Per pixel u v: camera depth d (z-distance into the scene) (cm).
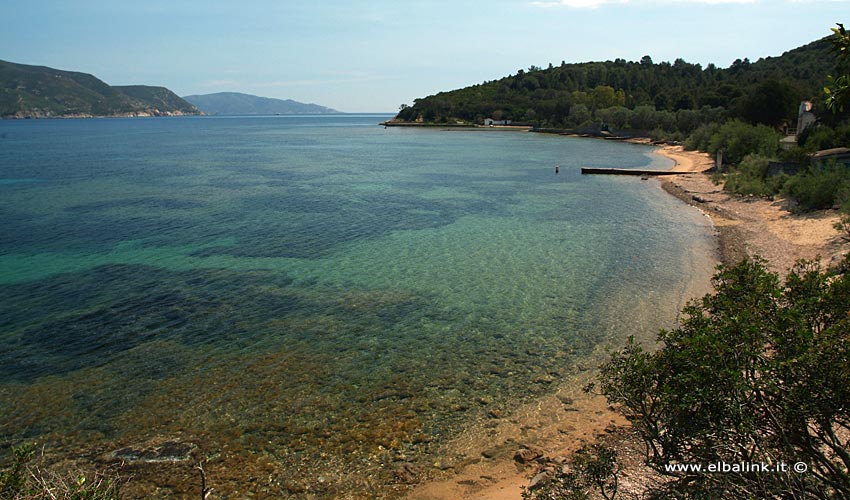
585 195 4841
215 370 1600
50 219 3728
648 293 2227
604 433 1274
